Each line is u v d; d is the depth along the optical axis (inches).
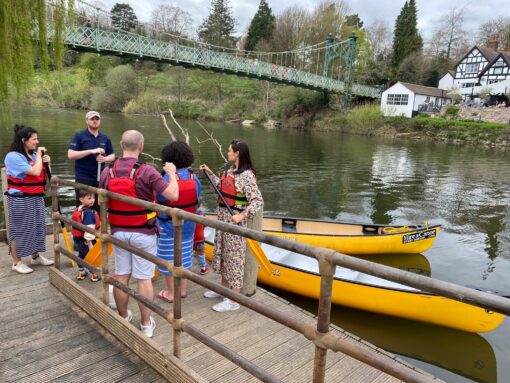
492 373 153.4
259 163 656.4
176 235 75.7
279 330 110.9
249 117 1563.7
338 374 95.2
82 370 84.6
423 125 1179.9
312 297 187.6
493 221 371.6
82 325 102.3
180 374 77.0
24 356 89.0
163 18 1963.6
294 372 93.7
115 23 997.2
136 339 89.0
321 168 628.1
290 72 1240.8
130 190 90.2
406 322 176.9
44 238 137.6
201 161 613.0
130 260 97.0
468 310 161.3
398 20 1793.8
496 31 1947.6
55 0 244.8
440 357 162.2
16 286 124.4
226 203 117.7
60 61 249.8
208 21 2273.6
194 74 1686.8
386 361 49.0
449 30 1984.5
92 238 131.0
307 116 1470.2
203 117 1546.5
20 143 127.4
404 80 1707.7
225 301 120.4
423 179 565.3
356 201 434.6
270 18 2128.4
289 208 401.7
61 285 119.3
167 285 121.9
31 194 130.9
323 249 54.4
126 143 92.8
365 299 175.9
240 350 101.0
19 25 215.5
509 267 265.0
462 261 273.1
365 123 1278.3
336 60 1732.3
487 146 1024.9
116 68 1563.7
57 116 1167.6
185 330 76.9
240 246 118.5
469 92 1534.2
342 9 1948.8
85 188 99.4
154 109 1528.1
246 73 1095.0
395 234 261.0
